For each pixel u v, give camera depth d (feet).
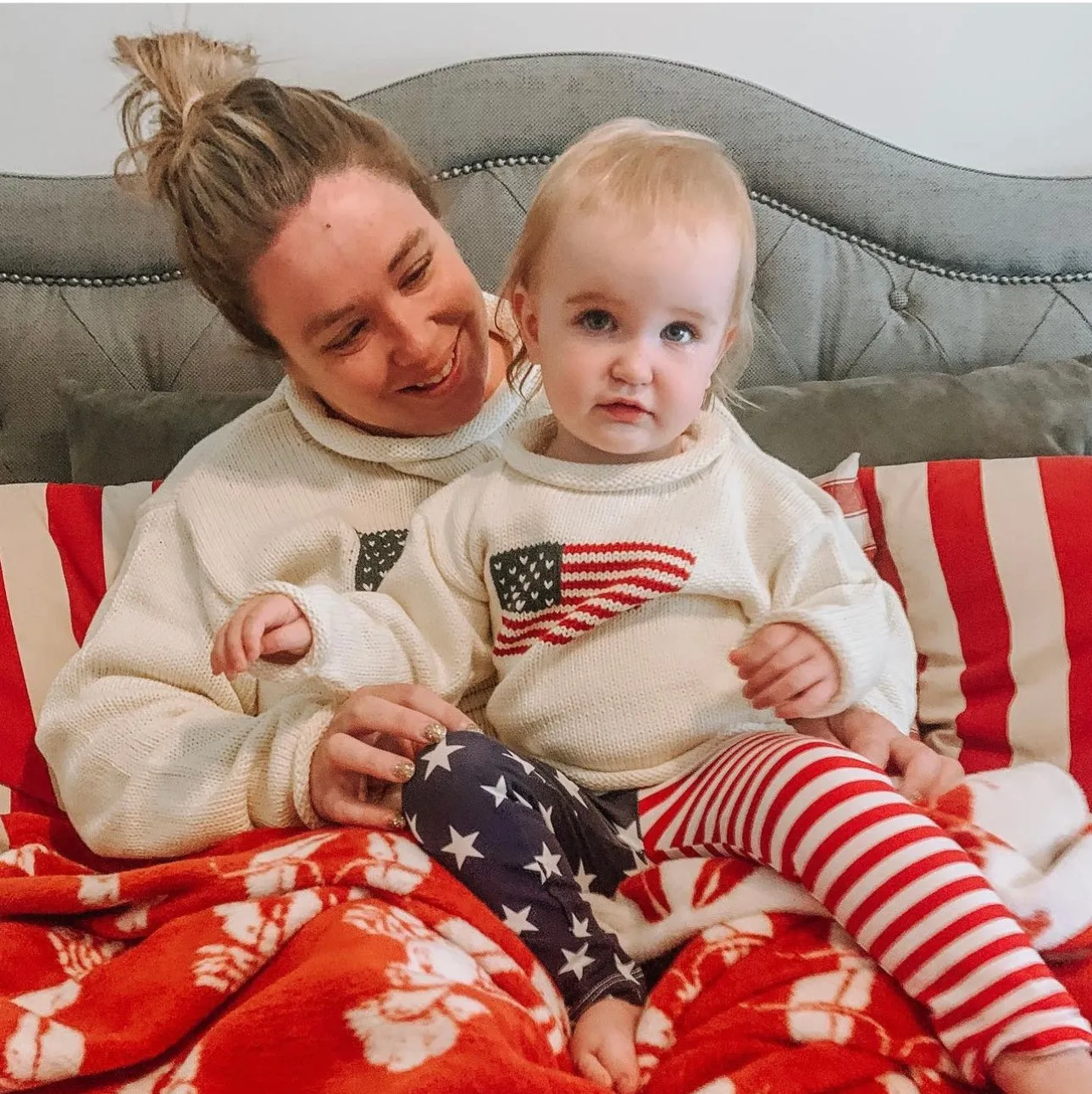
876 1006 1.98
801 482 3.00
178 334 4.24
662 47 4.39
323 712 2.57
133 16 4.20
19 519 3.56
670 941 2.31
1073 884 2.23
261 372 4.27
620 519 2.63
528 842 2.23
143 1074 1.91
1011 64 4.44
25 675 3.32
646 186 2.39
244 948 2.02
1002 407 3.68
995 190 4.26
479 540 2.73
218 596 2.94
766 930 2.19
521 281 2.65
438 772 2.25
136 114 2.91
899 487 3.43
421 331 2.64
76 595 3.49
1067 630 3.10
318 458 3.09
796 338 4.23
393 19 4.27
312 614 2.36
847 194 4.16
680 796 2.48
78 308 4.24
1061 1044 1.83
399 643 2.72
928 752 2.62
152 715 2.74
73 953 2.26
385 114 4.09
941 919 1.95
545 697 2.60
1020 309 4.27
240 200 2.51
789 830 2.15
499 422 3.09
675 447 2.74
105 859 2.80
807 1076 1.86
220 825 2.53
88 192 4.21
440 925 2.10
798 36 4.37
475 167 4.13
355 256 2.52
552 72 4.10
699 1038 2.01
